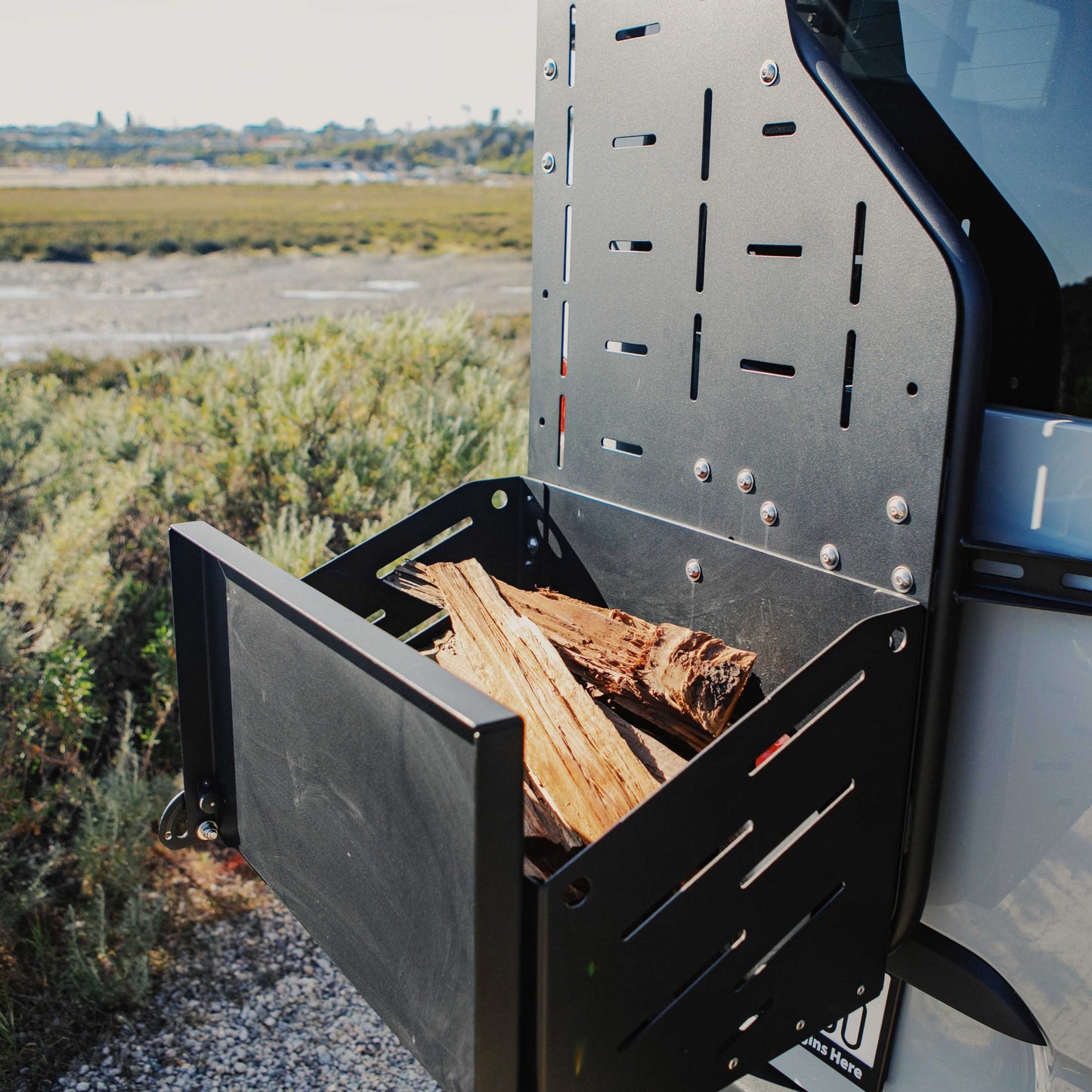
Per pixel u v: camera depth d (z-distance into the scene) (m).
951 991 1.38
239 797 1.63
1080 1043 1.29
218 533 1.59
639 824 1.07
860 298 1.29
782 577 1.45
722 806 1.13
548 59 1.76
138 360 8.54
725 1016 1.22
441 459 4.93
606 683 1.58
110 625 3.86
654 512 1.70
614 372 1.74
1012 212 1.36
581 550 1.86
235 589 1.51
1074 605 1.17
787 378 1.41
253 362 5.87
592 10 1.65
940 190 1.43
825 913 1.28
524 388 6.65
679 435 1.63
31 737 3.36
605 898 1.06
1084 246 1.31
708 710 1.46
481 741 0.96
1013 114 1.34
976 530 1.27
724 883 1.16
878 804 1.28
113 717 3.88
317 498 4.82
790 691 1.15
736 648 1.53
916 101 1.43
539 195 1.84
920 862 1.34
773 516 1.47
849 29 1.48
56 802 3.45
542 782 1.42
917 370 1.23
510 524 2.00
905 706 1.26
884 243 1.24
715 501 1.57
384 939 1.24
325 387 5.34
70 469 4.74
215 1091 2.49
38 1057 2.59
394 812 1.17
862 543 1.33
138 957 2.89
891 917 1.36
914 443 1.25
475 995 1.04
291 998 2.83
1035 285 1.36
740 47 1.40
